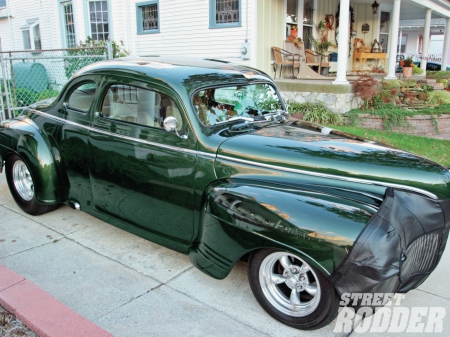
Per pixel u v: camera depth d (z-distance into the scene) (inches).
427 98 472.7
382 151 124.2
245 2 435.5
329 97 405.7
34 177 172.9
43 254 156.0
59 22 617.0
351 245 98.0
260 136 131.9
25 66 450.0
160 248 161.6
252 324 117.3
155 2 510.0
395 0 458.3
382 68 641.6
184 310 123.1
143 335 112.2
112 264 149.2
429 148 308.3
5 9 717.3
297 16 494.0
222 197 118.5
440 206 115.6
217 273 123.0
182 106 130.7
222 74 148.6
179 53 507.2
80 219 188.5
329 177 115.6
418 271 116.6
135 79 141.7
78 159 162.6
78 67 446.6
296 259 115.0
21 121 184.4
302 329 113.6
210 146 127.3
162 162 135.3
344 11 389.7
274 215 107.4
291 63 466.0
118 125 146.4
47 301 123.2
